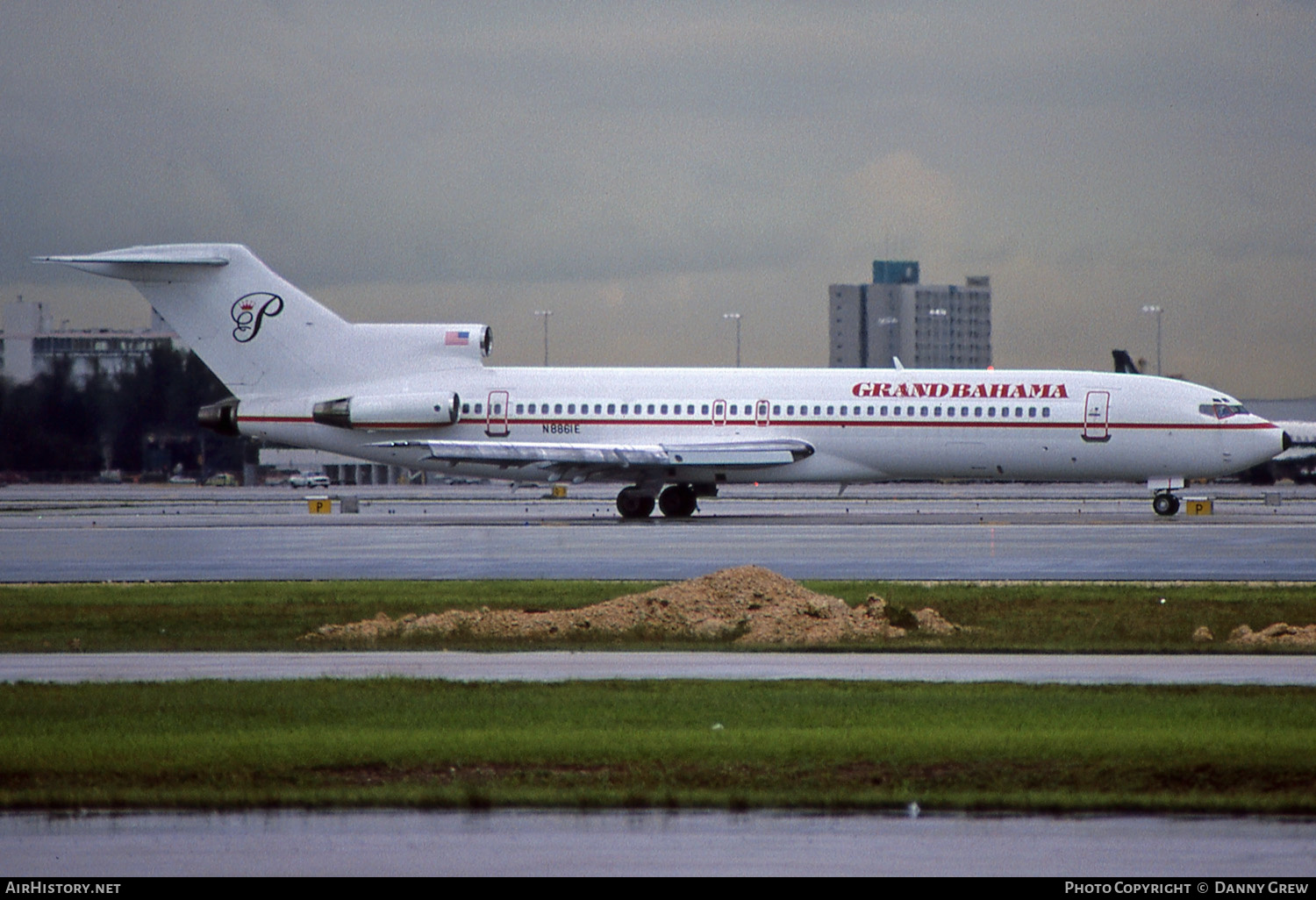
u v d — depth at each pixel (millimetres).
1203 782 61375
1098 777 61812
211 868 52594
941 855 53719
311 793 60219
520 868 52500
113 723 71250
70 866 52812
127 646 98562
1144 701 75875
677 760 63969
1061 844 55000
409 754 64750
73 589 129750
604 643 100188
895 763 63250
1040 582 131750
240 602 119812
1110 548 166000
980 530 194250
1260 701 75750
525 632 104000
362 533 196625
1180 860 53188
